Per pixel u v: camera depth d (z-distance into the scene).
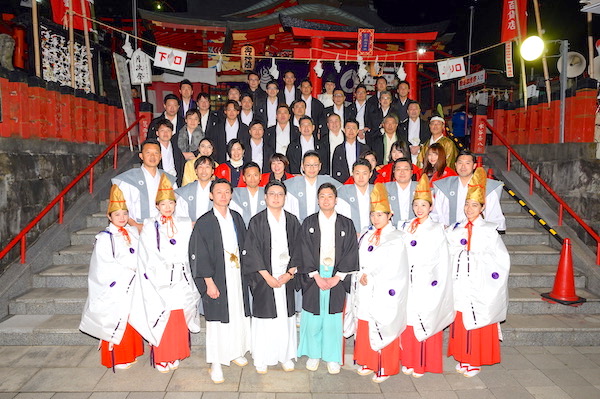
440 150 4.97
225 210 3.96
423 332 3.82
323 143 6.33
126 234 4.01
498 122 8.54
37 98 5.84
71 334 4.52
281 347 4.01
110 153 7.77
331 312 3.94
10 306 4.84
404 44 10.41
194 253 3.81
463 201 4.65
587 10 5.41
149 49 14.02
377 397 3.66
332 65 12.57
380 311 3.73
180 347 4.01
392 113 6.55
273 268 3.94
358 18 10.37
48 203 5.90
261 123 5.97
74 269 5.35
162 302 3.86
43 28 6.46
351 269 3.88
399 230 3.88
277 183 3.89
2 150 5.05
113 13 13.82
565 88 6.54
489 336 3.99
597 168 5.80
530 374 4.06
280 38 12.80
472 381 3.94
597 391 3.76
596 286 5.25
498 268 3.91
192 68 12.95
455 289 3.97
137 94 11.39
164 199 3.88
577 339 4.65
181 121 6.99
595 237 5.26
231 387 3.80
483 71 13.02
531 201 6.72
